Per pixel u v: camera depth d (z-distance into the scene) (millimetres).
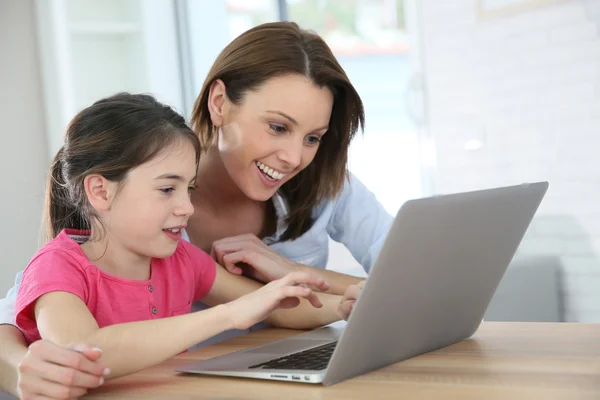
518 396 810
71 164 1258
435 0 3111
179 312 1355
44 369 913
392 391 860
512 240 1129
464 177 3121
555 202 2902
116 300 1241
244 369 982
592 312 2812
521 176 2975
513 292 3004
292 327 1373
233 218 1642
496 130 3023
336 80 1373
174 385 969
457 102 3104
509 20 2941
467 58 3062
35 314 1107
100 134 1222
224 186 1594
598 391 813
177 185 1231
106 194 1222
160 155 1202
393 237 862
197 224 1620
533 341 1088
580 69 2773
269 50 1352
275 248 1682
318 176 1595
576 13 2750
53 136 3141
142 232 1220
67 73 3170
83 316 1080
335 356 887
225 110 1413
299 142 1376
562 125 2840
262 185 1437
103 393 956
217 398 886
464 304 1089
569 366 927
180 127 1254
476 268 1070
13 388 1031
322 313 1335
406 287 936
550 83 2859
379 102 3234
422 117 3180
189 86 3568
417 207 874
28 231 3133
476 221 1007
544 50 2857
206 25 3568
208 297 1455
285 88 1337
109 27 3348
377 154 3203
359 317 883
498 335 1154
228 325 1055
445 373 931
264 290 1079
